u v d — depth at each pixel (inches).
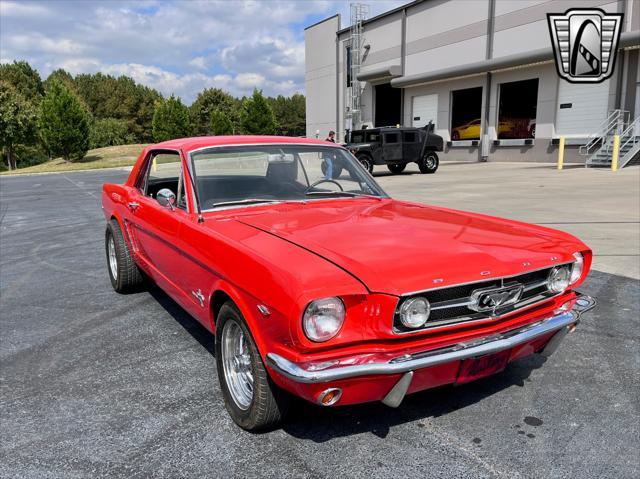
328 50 1480.1
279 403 101.5
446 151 1142.3
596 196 446.3
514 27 937.5
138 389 128.8
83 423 113.8
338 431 108.8
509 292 100.7
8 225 410.6
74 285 224.5
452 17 1066.7
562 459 98.0
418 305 90.6
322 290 85.4
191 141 153.1
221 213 134.0
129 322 175.9
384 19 1257.4
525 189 518.6
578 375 132.2
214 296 115.3
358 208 142.3
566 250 113.3
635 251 250.8
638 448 101.0
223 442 105.6
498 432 107.4
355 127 1376.7
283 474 95.0
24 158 2507.4
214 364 142.3
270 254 98.7
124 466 98.5
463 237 112.5
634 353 144.3
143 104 3592.5
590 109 837.2
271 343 92.7
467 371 99.1
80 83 3759.8
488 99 1020.5
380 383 90.4
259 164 147.8
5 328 173.5
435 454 100.3
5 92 1849.2
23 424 114.0
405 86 1208.2
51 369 141.3
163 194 136.7
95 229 374.0
